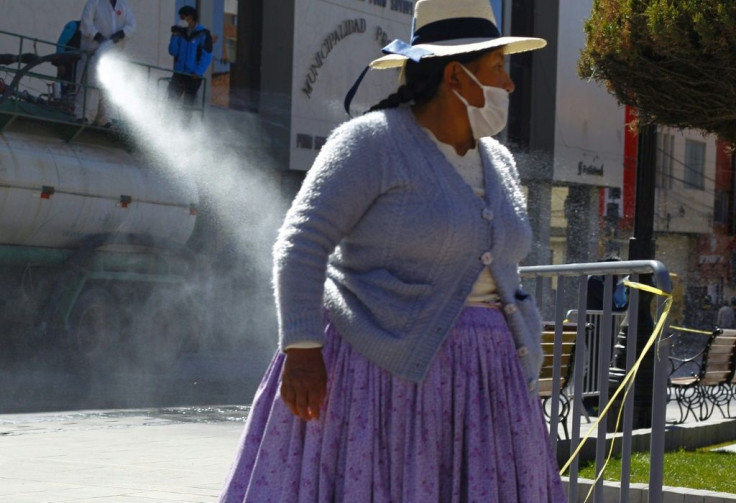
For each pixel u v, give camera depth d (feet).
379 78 87.10
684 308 132.57
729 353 40.37
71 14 63.93
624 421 17.20
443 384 10.53
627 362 17.13
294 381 10.34
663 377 16.22
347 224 10.52
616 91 27.89
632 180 115.65
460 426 10.54
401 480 10.42
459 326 10.66
